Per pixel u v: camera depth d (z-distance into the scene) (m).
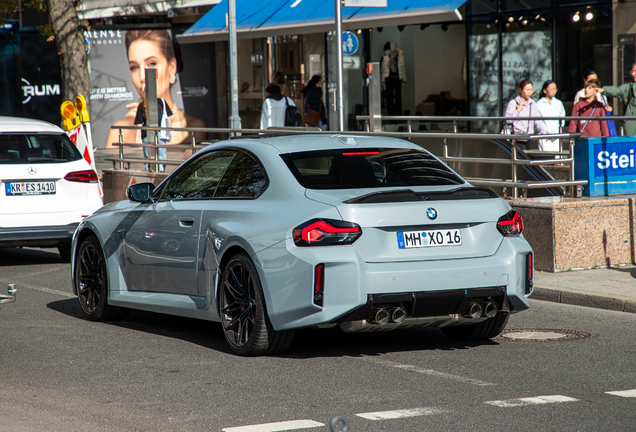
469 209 8.35
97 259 10.77
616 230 13.50
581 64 24.91
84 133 21.89
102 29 37.28
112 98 37.75
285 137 9.48
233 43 24.56
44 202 14.73
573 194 14.04
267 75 35.75
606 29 24.14
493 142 16.33
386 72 30.75
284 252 8.10
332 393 7.30
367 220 8.00
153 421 6.56
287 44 34.47
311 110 26.12
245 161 9.15
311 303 7.91
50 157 14.91
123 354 8.86
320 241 7.94
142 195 10.03
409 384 7.60
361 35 31.30
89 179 15.16
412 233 8.16
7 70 39.34
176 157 31.67
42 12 39.62
